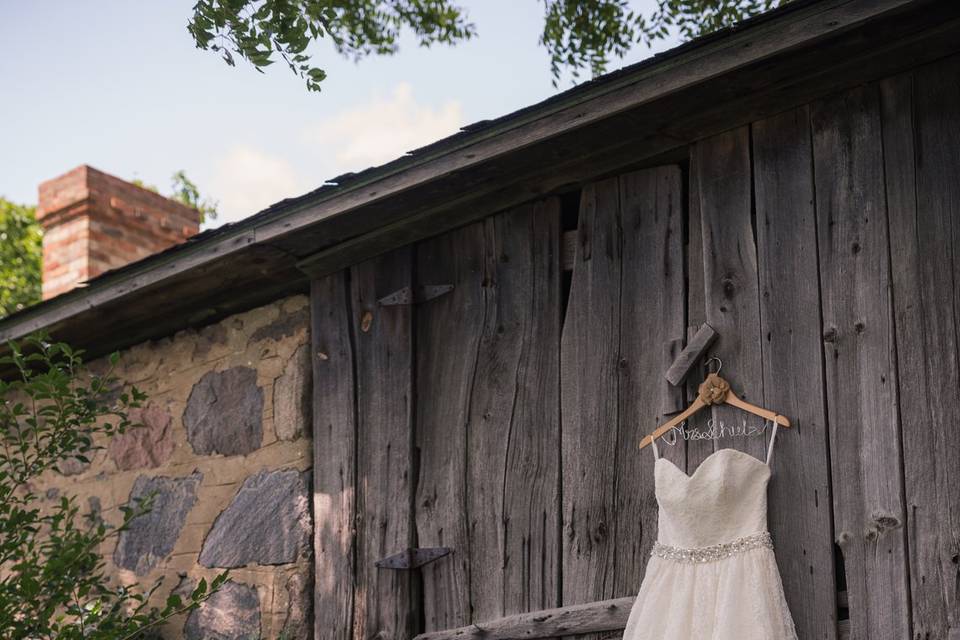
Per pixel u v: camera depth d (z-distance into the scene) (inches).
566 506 142.9
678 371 134.6
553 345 149.2
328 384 171.5
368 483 163.0
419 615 155.3
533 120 135.6
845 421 121.8
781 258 130.2
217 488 183.5
